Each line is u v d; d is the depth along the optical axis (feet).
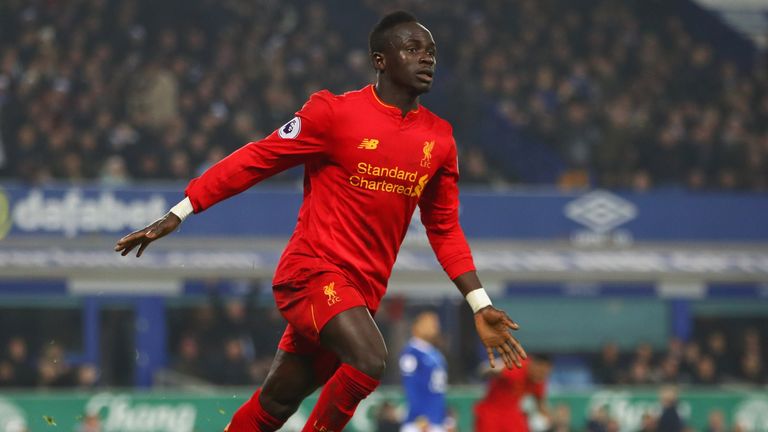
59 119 218.38
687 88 281.95
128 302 206.80
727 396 193.88
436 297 218.59
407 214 61.93
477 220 221.87
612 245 225.35
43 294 203.62
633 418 188.55
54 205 203.92
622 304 230.68
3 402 168.55
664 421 181.27
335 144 60.08
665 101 275.80
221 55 247.50
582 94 269.85
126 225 206.28
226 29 254.27
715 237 230.48
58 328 204.85
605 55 285.23
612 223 226.38
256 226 212.02
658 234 228.22
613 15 296.71
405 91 60.95
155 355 206.08
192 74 241.35
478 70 270.67
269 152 60.03
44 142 212.84
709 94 282.56
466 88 261.44
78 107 223.71
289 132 60.13
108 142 217.77
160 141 220.84
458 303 219.00
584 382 224.94
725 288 232.73
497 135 259.80
